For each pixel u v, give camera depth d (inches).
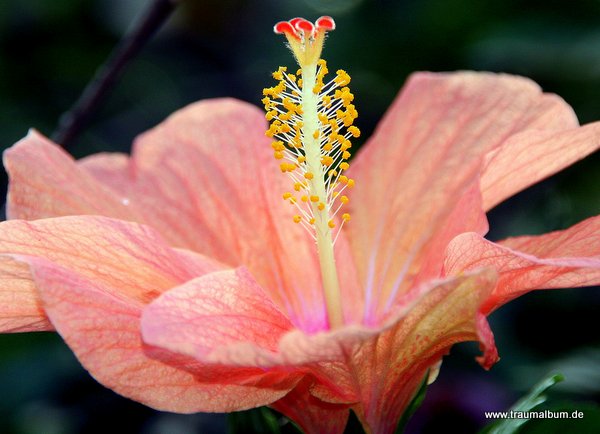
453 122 18.7
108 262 16.4
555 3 22.1
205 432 21.7
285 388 15.9
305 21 17.0
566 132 16.8
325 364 15.7
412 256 18.2
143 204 18.4
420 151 18.7
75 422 21.6
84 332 15.4
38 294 16.0
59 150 17.9
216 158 18.7
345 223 18.5
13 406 21.5
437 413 20.6
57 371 21.7
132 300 16.2
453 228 17.3
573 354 21.4
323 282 17.2
